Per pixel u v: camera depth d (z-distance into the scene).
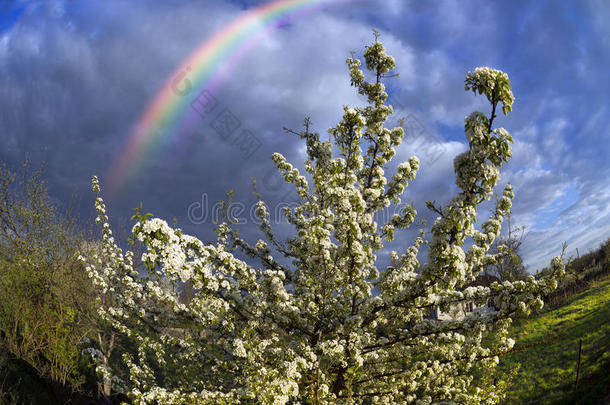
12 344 10.02
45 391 9.90
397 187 8.34
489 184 4.79
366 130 8.01
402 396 8.45
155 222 5.19
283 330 7.75
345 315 7.88
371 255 7.65
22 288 10.70
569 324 22.19
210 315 7.61
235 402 6.40
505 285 6.14
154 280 7.88
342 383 7.79
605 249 36.47
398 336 8.27
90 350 11.98
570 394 14.35
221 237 9.16
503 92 4.61
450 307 6.84
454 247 5.04
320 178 8.09
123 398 11.73
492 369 9.93
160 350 9.66
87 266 8.55
